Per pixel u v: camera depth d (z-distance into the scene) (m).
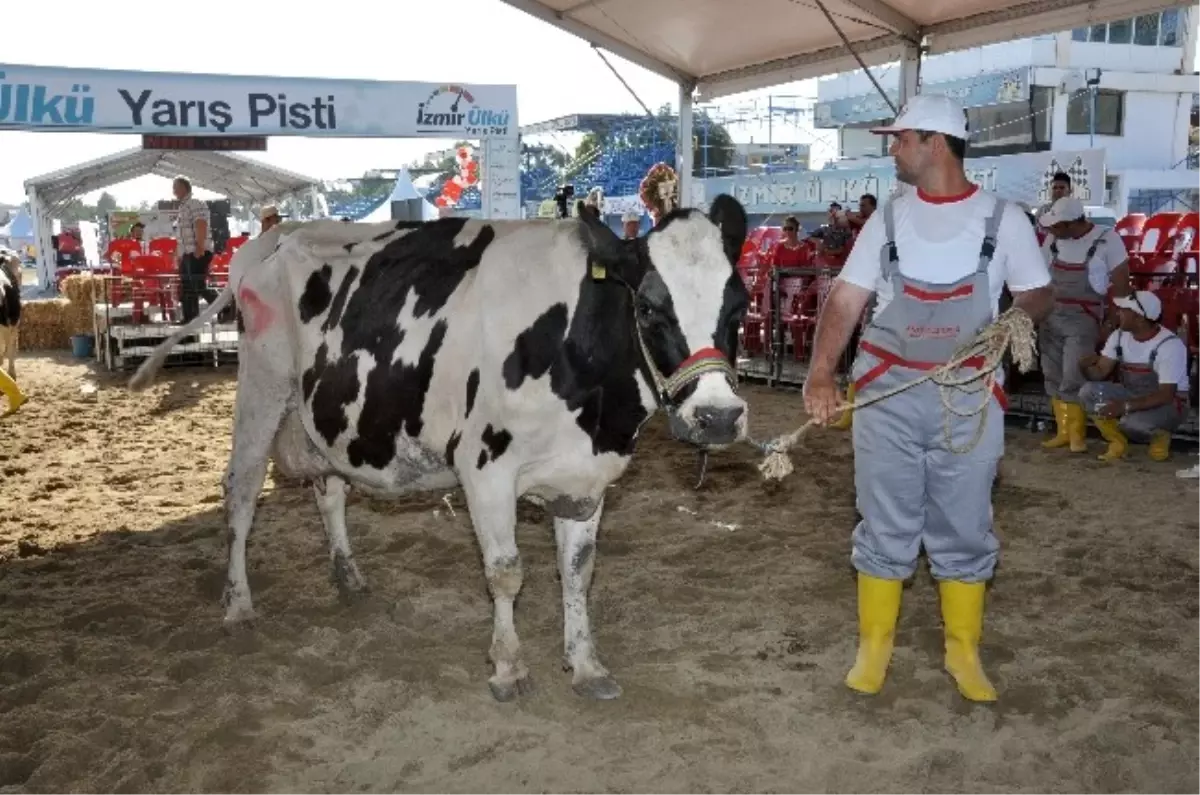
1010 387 10.20
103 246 29.61
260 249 4.75
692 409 3.25
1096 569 5.27
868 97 34.22
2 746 3.62
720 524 6.22
